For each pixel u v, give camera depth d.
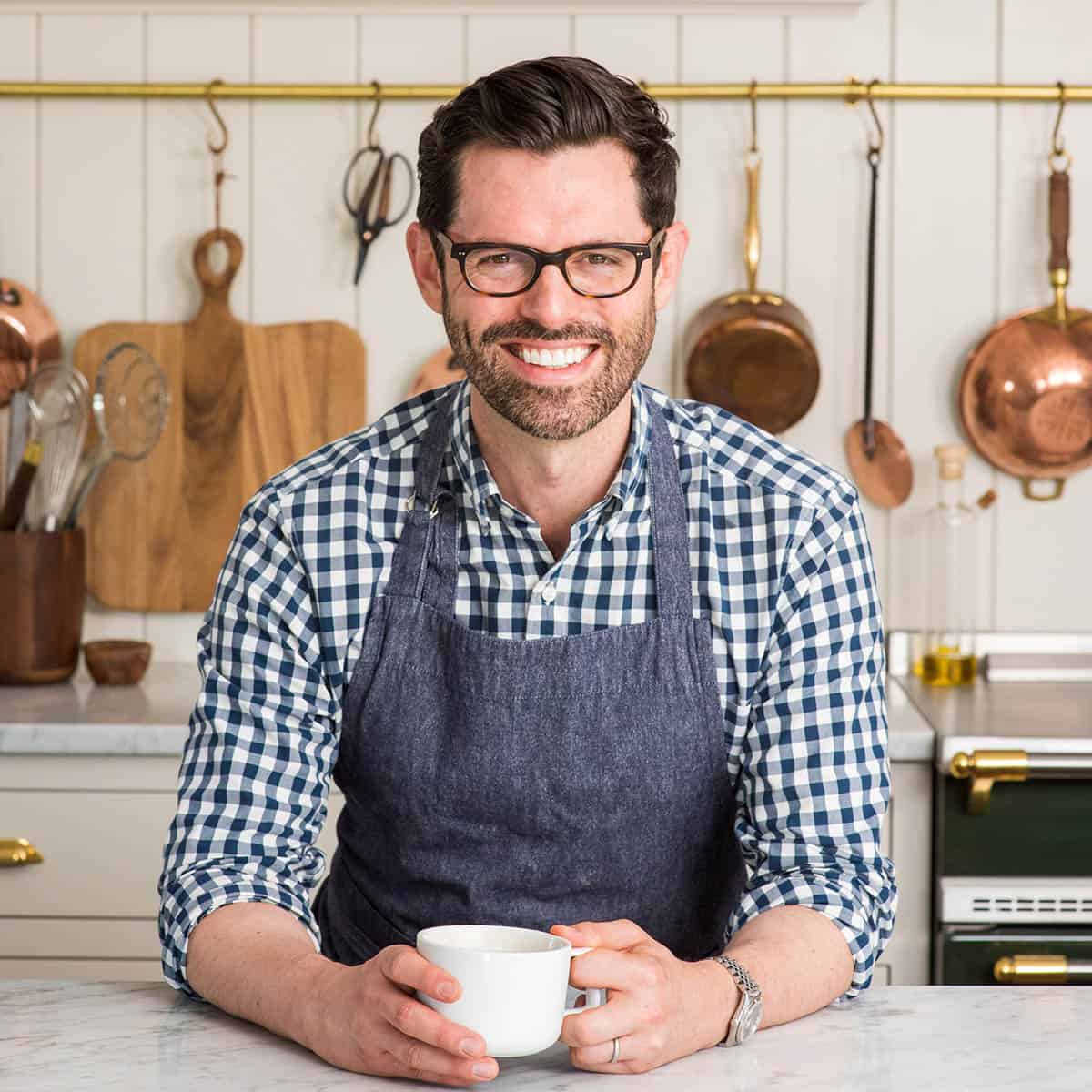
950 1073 1.09
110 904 2.37
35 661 2.66
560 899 1.44
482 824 1.42
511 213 1.26
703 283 2.85
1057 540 2.86
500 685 1.40
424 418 1.50
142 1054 1.13
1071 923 2.27
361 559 1.44
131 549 2.89
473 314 1.29
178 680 2.75
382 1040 1.08
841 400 2.86
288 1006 1.15
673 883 1.46
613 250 1.28
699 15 2.81
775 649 1.42
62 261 2.87
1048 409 2.80
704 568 1.43
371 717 1.43
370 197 2.80
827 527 1.42
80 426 2.75
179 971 1.29
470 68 2.83
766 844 1.40
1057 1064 1.11
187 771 1.43
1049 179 2.81
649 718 1.41
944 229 2.84
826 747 1.40
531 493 1.41
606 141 1.27
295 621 1.43
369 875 1.51
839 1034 1.18
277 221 2.86
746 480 1.44
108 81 2.84
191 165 2.86
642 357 1.33
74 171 2.86
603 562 1.42
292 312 2.87
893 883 1.38
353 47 2.83
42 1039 1.16
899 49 2.82
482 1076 1.05
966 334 2.85
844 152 2.83
